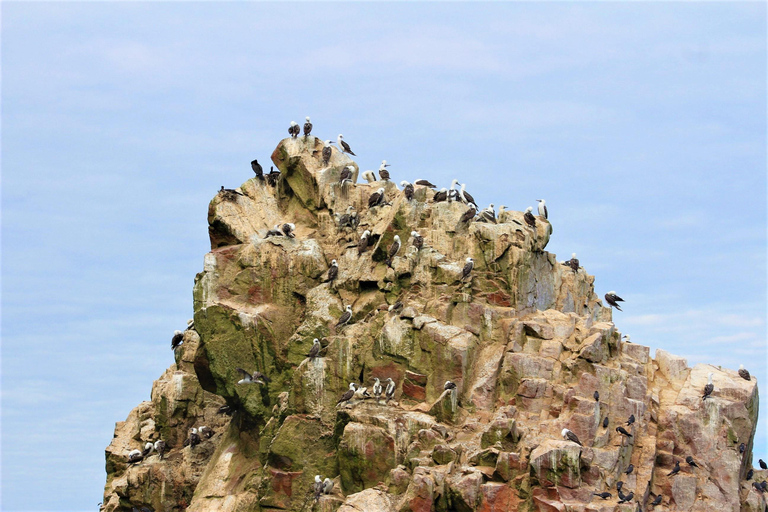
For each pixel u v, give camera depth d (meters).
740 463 60.69
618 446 57.66
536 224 65.88
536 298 64.81
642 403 60.34
